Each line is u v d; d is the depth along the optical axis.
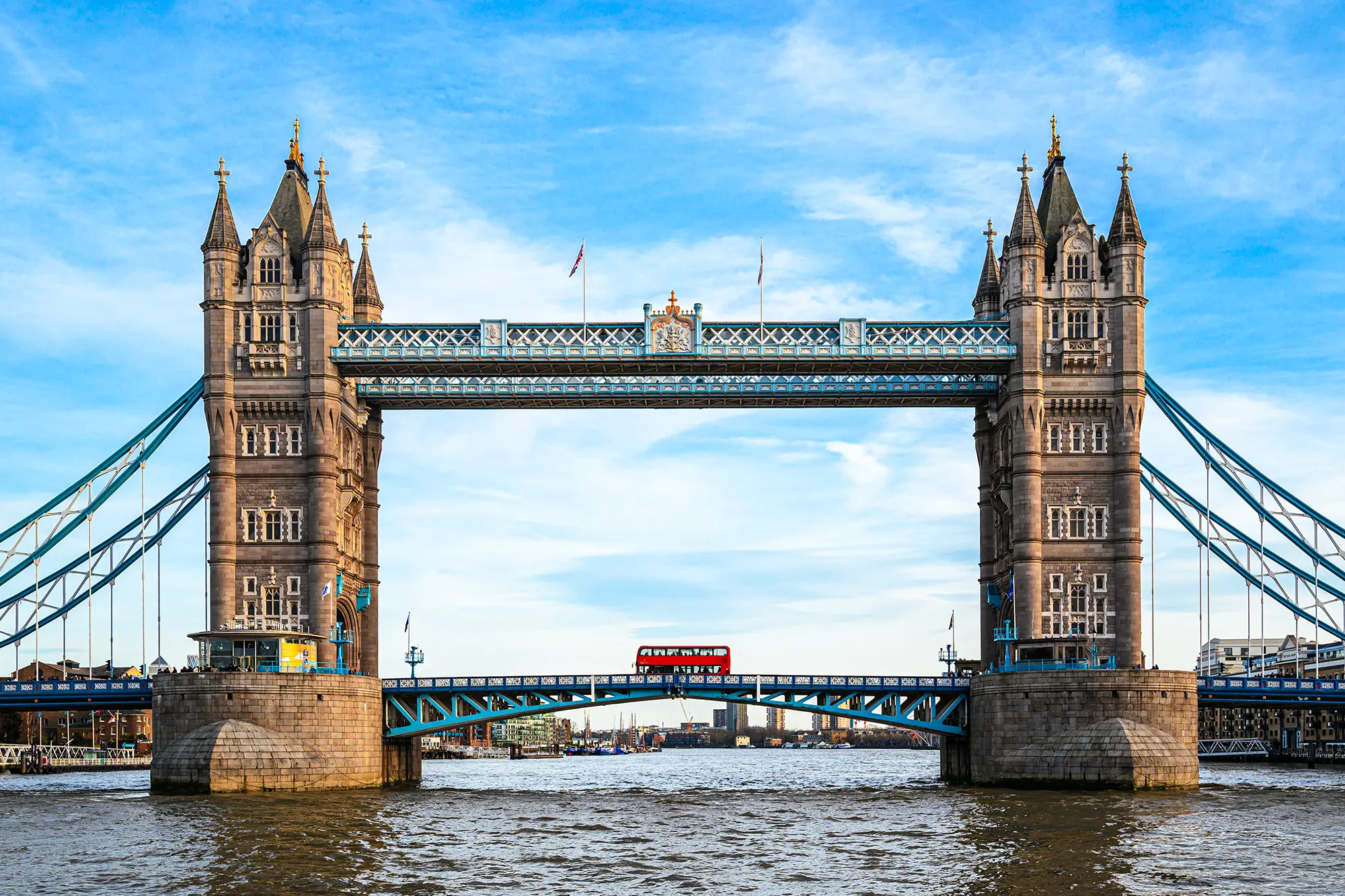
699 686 117.12
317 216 119.62
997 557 127.94
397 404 127.75
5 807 95.81
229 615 116.12
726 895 60.50
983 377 125.62
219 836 77.50
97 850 72.56
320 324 118.19
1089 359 118.44
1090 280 119.44
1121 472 117.56
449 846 74.81
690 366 119.06
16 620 120.00
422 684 118.00
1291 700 120.88
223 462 117.56
